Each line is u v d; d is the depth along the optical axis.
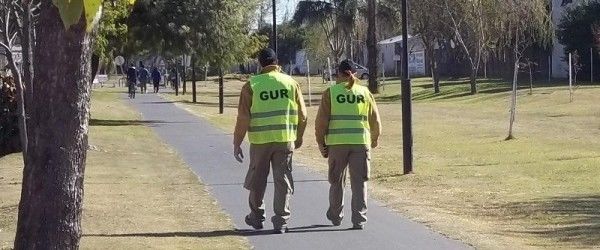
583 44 68.94
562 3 75.69
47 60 7.87
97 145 30.86
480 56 69.75
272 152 14.22
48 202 8.09
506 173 23.39
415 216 16.28
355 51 104.12
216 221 15.68
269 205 17.31
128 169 24.17
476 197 19.03
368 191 19.97
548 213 16.77
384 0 78.31
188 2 42.47
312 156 28.42
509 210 17.19
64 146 8.02
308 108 57.91
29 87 15.61
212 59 44.59
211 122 44.38
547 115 45.72
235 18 44.28
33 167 8.12
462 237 14.15
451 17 66.25
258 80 14.16
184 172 23.42
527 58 70.25
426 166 25.17
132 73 72.12
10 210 17.00
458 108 55.78
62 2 6.45
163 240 13.84
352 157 14.62
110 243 13.48
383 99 69.50
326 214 15.79
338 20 85.50
